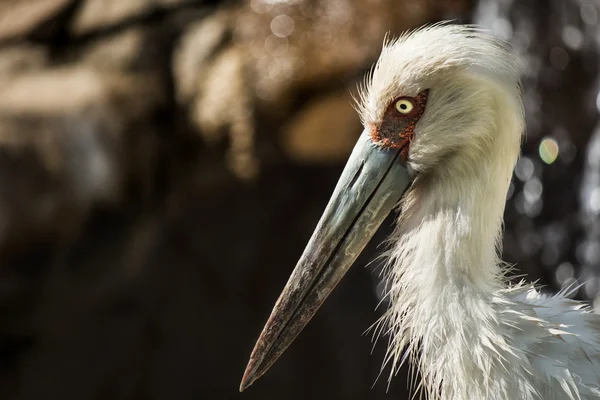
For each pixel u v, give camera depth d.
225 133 12.57
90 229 12.86
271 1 12.39
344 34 12.09
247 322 16.03
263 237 15.74
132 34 12.90
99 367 14.78
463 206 5.21
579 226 13.73
